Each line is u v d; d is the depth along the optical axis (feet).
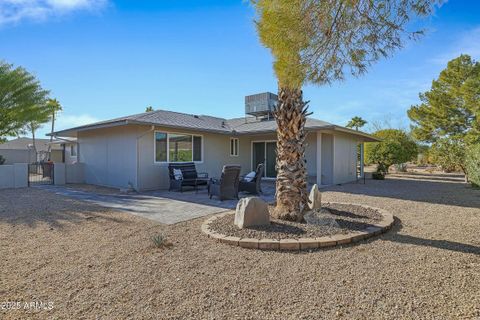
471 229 17.31
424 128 77.51
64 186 41.32
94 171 43.93
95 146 43.68
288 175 17.81
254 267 11.75
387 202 27.73
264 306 8.77
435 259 12.36
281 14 10.04
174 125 37.37
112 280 10.62
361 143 57.41
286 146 17.85
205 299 9.21
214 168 46.96
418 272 11.05
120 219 20.42
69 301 9.15
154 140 38.50
